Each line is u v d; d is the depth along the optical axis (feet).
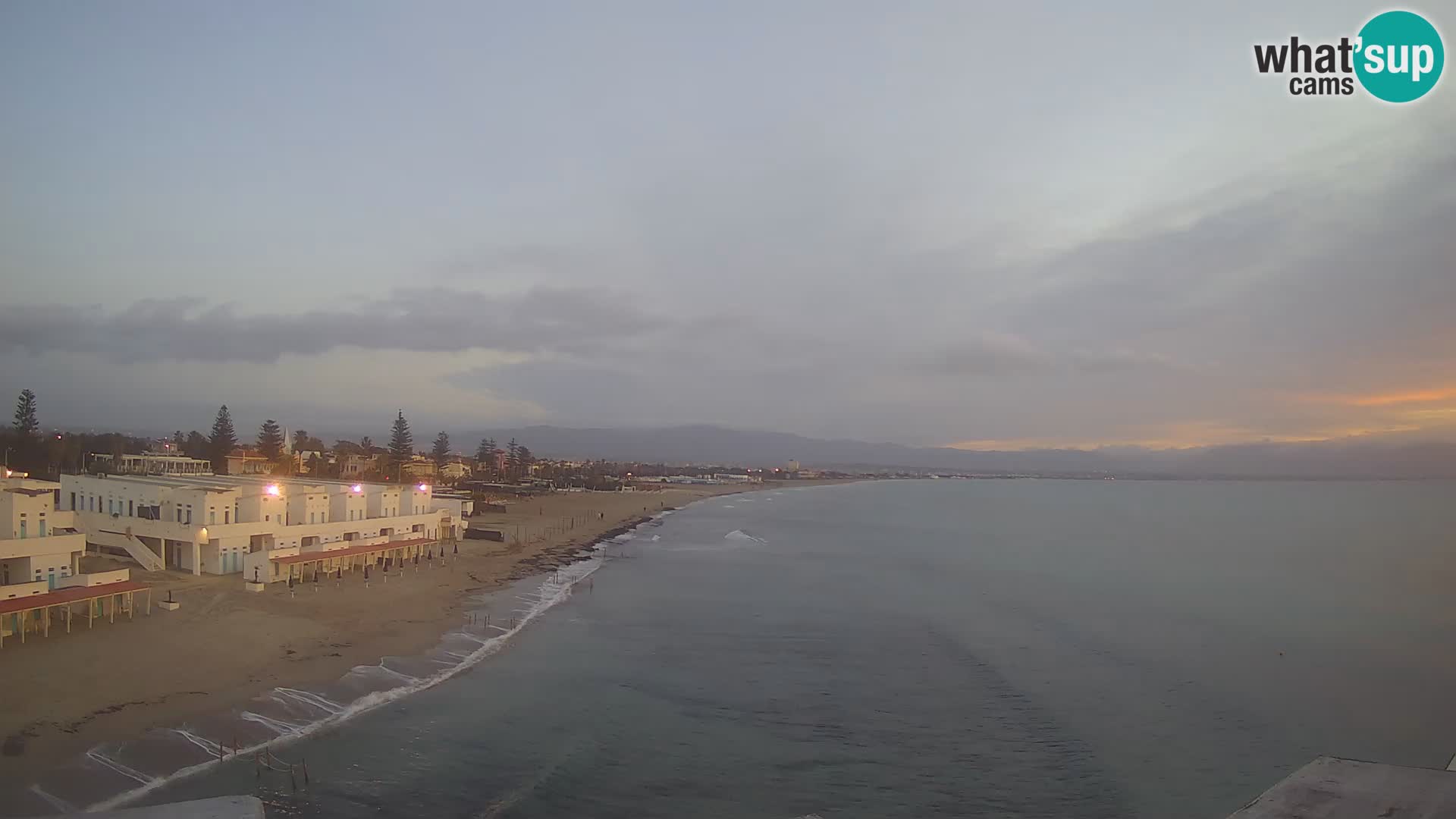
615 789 99.96
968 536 463.42
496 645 161.27
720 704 133.39
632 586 249.55
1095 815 96.84
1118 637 187.21
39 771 88.74
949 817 95.76
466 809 91.91
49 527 150.71
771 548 382.42
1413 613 218.38
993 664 162.20
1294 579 281.33
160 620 147.33
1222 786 104.99
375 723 114.01
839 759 112.37
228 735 103.91
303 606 172.04
